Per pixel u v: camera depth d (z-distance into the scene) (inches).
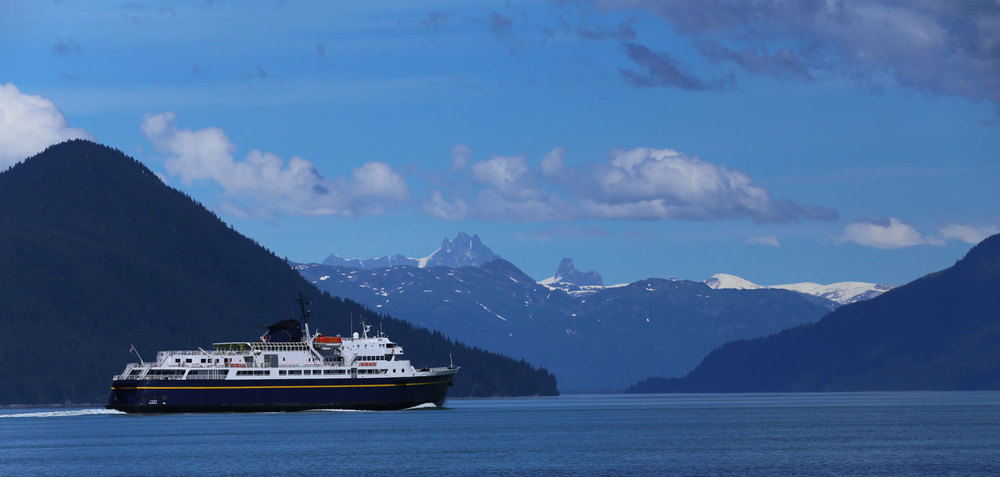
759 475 6870.1
